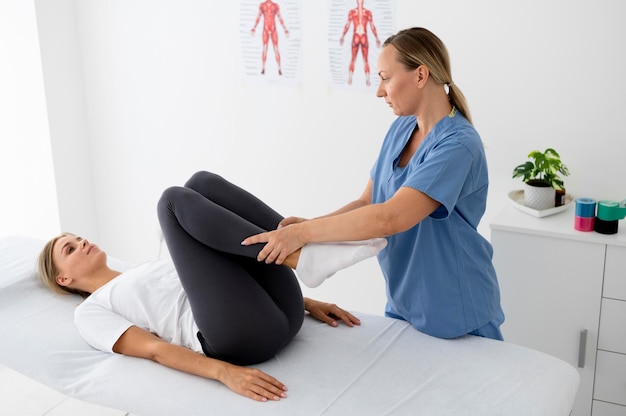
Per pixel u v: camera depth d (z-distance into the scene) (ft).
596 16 7.64
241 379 5.71
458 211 6.14
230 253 6.05
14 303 7.27
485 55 8.27
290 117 9.70
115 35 10.50
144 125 10.77
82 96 11.02
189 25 9.96
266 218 6.55
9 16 10.30
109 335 6.29
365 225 5.62
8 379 9.30
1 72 10.68
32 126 10.74
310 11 9.10
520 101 8.23
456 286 6.21
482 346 6.26
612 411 7.65
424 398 5.57
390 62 5.88
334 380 5.86
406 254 6.38
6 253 8.18
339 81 9.20
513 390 5.64
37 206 11.17
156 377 5.97
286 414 5.42
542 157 7.75
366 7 8.75
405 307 6.55
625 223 7.50
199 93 10.21
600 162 8.02
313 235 5.75
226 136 10.23
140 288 6.66
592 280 7.33
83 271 7.29
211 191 6.53
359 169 9.48
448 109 6.07
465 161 5.72
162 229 6.13
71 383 6.15
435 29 8.46
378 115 9.11
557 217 7.71
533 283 7.58
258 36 9.53
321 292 10.18
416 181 5.61
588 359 7.60
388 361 6.10
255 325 5.87
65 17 10.55
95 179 11.43
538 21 7.92
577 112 7.98
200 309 5.91
